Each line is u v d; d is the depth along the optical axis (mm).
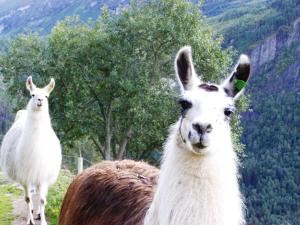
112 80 21188
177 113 20828
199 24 21438
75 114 21719
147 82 21000
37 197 9805
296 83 131250
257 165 92938
